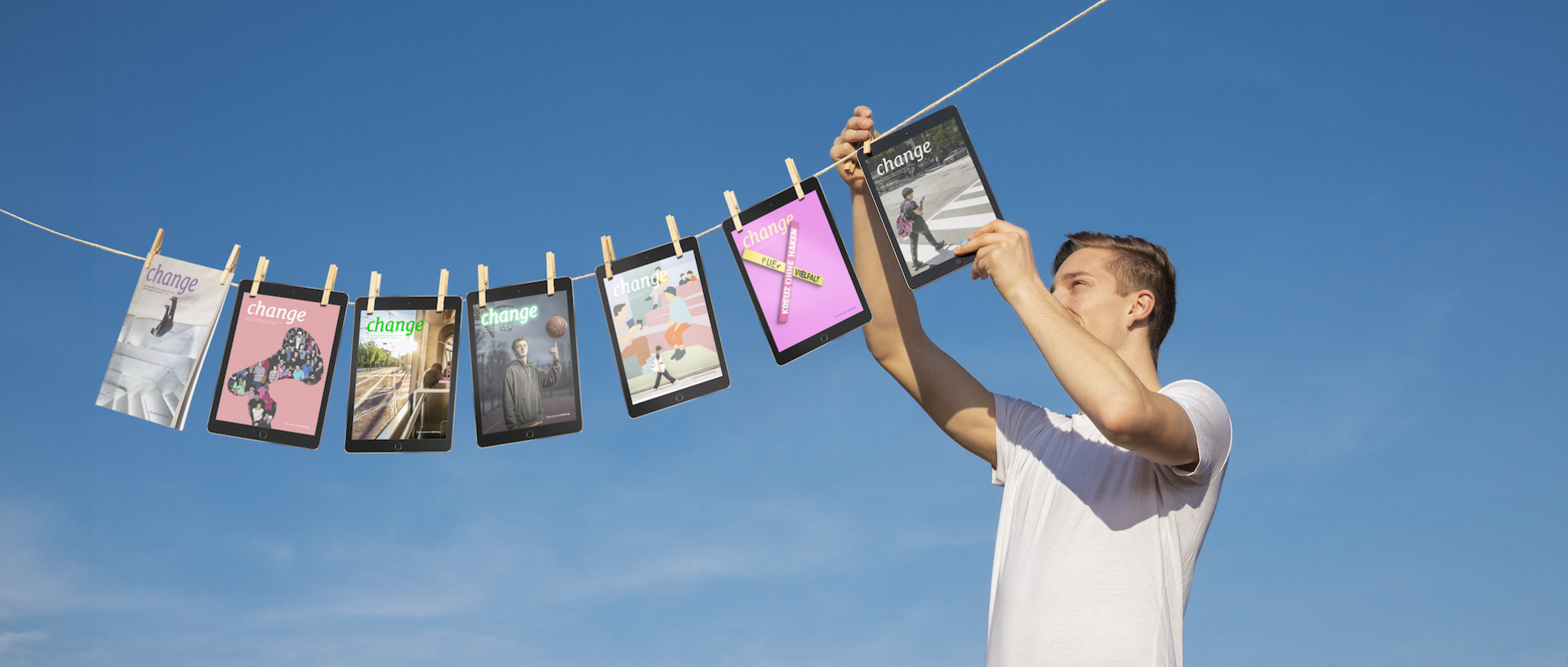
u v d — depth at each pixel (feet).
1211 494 6.41
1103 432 5.65
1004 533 6.98
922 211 7.69
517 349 8.82
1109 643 5.89
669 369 8.45
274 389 8.73
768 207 8.27
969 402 7.79
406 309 9.05
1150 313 7.43
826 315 7.97
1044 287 6.18
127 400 8.61
